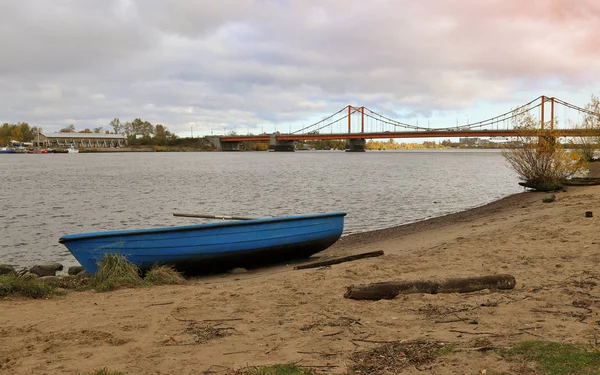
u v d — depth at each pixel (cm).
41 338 526
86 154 15775
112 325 573
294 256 1190
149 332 543
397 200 2728
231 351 467
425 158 11581
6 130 18675
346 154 15788
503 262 820
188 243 1015
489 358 406
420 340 463
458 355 418
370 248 1265
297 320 563
